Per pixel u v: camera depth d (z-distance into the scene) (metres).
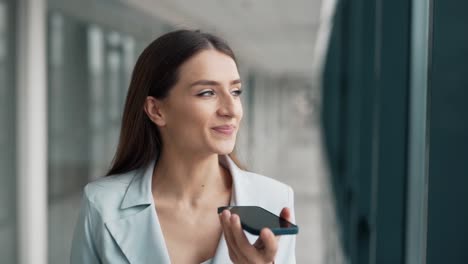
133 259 0.92
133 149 1.01
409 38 1.77
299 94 31.17
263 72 18.62
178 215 0.95
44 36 3.52
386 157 1.84
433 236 1.11
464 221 1.10
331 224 4.92
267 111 20.11
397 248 1.87
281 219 0.80
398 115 1.81
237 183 0.97
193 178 0.95
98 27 4.48
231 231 0.79
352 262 3.30
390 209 1.86
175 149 0.94
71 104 3.99
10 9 3.21
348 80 4.73
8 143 3.21
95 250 0.96
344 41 5.48
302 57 14.05
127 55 5.23
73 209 4.04
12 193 3.26
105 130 4.68
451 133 1.09
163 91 0.90
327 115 9.79
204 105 0.86
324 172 8.77
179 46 0.88
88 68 4.29
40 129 3.48
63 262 3.90
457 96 1.08
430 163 1.11
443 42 1.08
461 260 1.10
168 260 0.91
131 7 5.25
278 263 0.95
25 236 3.41
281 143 20.89
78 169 4.12
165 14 6.34
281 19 7.11
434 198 1.11
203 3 5.83
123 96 5.15
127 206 0.95
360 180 3.13
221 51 0.88
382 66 1.81
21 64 3.32
